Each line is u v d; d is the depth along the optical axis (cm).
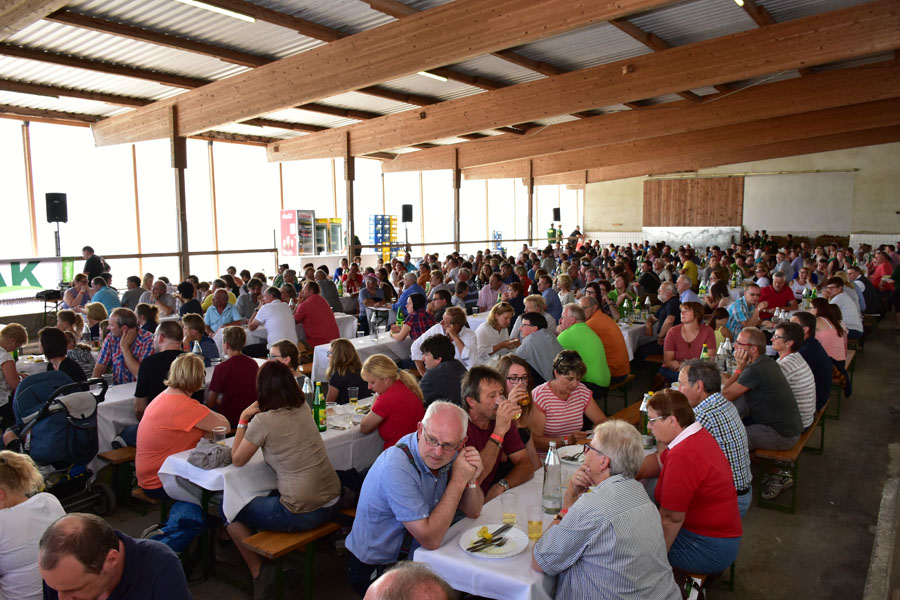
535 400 340
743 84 1179
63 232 1241
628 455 210
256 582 291
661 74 838
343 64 787
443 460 220
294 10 737
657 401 246
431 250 2152
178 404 327
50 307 999
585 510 191
